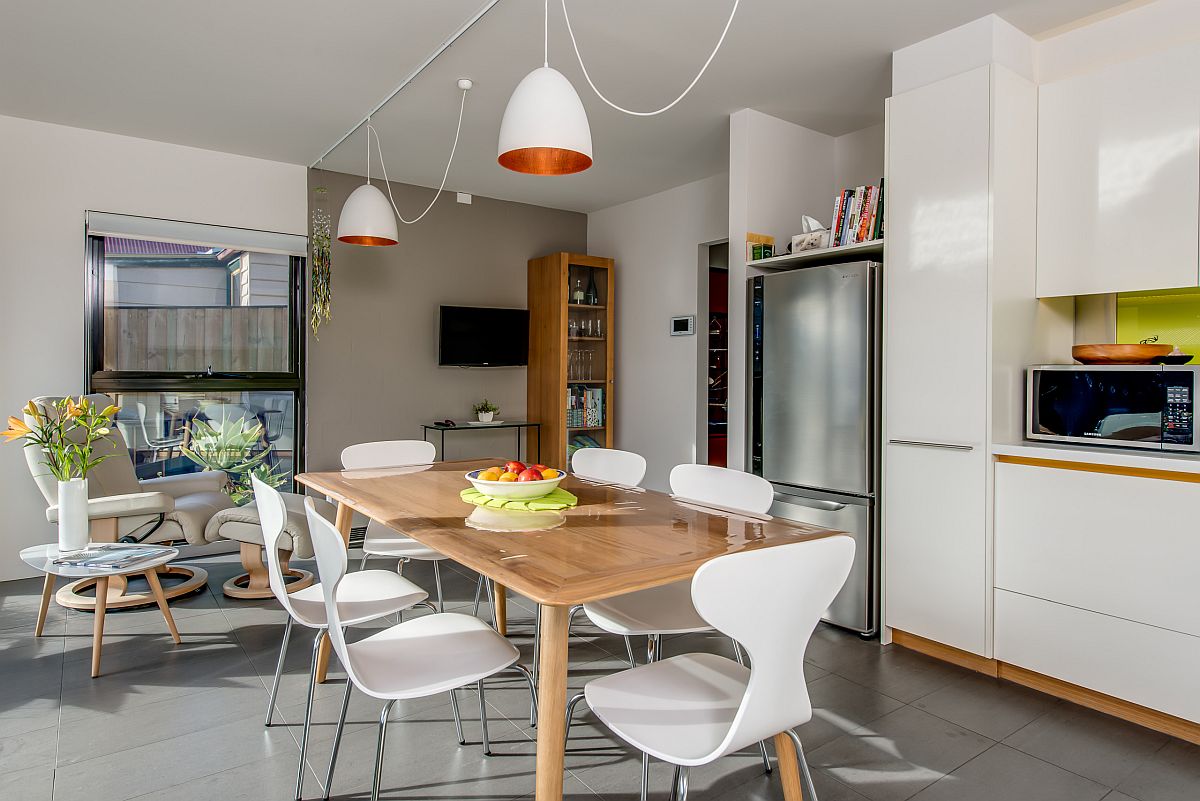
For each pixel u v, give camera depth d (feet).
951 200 9.30
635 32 9.71
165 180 14.48
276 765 6.89
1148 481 7.65
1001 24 9.31
